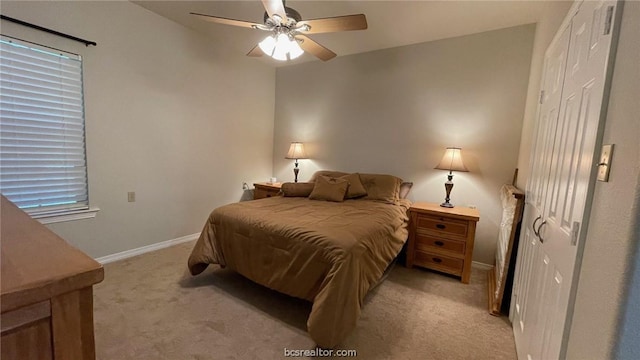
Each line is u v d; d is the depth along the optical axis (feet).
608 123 2.66
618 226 2.22
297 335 5.84
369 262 6.24
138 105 9.21
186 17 9.53
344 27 6.58
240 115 12.82
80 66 7.82
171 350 5.28
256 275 6.86
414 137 10.91
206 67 11.16
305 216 7.47
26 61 6.91
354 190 10.64
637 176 2.02
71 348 1.91
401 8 8.14
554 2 6.24
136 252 9.61
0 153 6.75
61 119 7.61
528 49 8.75
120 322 6.01
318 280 5.81
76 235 8.13
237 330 5.93
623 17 2.55
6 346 1.65
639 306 2.02
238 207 8.07
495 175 9.50
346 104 12.36
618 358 2.10
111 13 8.31
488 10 8.05
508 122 9.18
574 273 3.03
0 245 2.24
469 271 8.50
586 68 3.47
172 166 10.42
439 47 10.19
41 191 7.44
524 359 4.88
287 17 6.37
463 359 5.30
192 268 7.75
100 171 8.49
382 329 6.15
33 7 6.89
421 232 9.30
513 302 6.42
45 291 1.73
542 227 4.71
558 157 4.31
